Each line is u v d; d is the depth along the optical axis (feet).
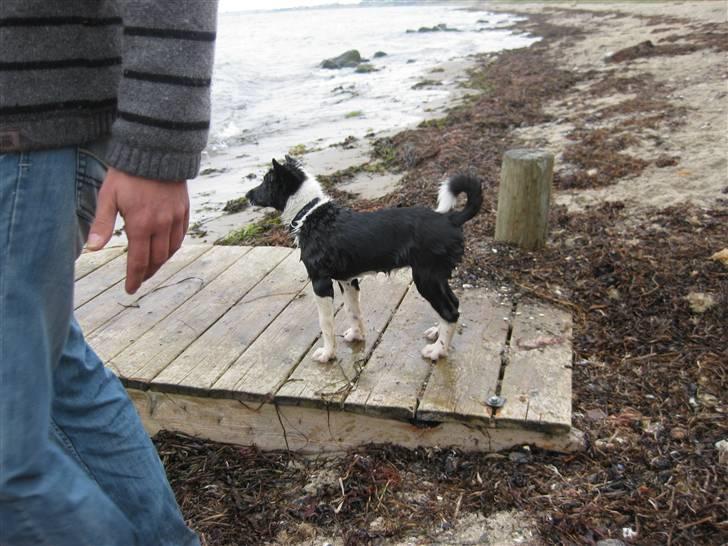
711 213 16.76
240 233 19.12
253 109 49.83
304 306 13.12
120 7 4.96
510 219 15.61
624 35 69.67
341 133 36.58
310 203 10.52
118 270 15.24
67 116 4.93
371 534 8.79
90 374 6.30
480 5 264.72
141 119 4.63
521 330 11.93
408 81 58.39
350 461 10.05
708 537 8.23
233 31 171.83
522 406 9.77
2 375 4.94
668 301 13.33
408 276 13.97
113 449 6.38
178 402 10.98
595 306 13.41
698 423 10.12
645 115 27.25
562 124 28.89
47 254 5.07
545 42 79.30
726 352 11.73
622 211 17.62
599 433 10.09
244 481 10.27
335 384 10.52
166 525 6.73
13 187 4.83
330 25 188.96
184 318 12.87
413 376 10.62
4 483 5.02
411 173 24.39
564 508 8.80
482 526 8.73
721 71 33.91
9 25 4.59
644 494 8.89
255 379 10.77
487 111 34.24
